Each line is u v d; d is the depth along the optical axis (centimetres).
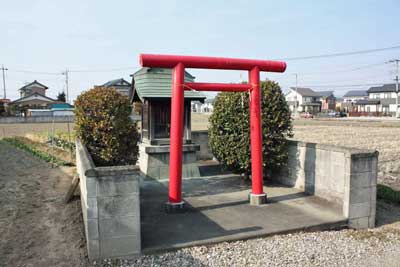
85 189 396
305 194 663
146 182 797
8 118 4025
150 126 829
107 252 395
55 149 1452
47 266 391
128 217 398
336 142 1777
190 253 412
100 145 648
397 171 977
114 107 659
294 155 713
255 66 595
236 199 638
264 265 389
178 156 561
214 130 758
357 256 418
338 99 9906
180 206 557
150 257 403
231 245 436
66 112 4953
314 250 427
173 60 553
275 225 490
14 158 1268
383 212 604
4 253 430
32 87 6494
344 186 530
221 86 589
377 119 4944
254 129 601
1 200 683
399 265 398
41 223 544
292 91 7594
